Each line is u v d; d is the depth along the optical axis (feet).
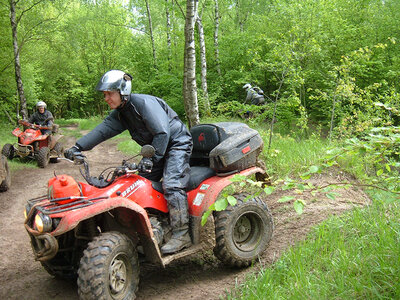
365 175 21.67
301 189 9.14
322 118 51.83
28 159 42.27
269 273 11.80
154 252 12.50
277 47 30.45
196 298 12.08
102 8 116.16
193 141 15.47
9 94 86.22
